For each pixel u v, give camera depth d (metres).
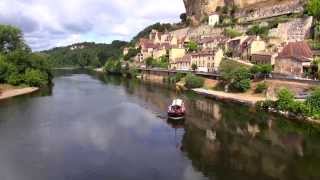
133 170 47.47
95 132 65.69
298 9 146.88
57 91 123.81
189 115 82.25
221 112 85.50
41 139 60.53
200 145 59.03
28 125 70.00
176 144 59.38
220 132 67.38
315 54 105.31
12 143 58.06
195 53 157.12
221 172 47.56
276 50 122.00
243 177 46.03
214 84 121.50
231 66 120.38
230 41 147.38
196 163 50.53
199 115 82.38
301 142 60.75
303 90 85.38
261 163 50.88
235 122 75.19
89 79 177.00
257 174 46.88
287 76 100.19
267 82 99.69
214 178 45.50
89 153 53.88
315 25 124.38
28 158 51.31
